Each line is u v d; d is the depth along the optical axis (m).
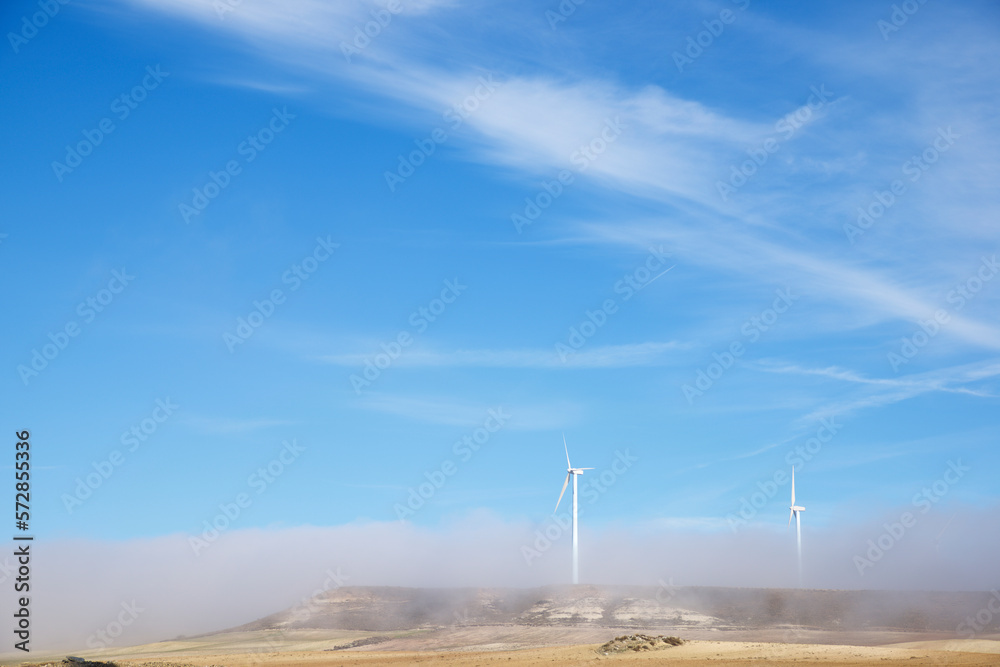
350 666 92.75
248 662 104.75
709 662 74.44
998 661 68.88
